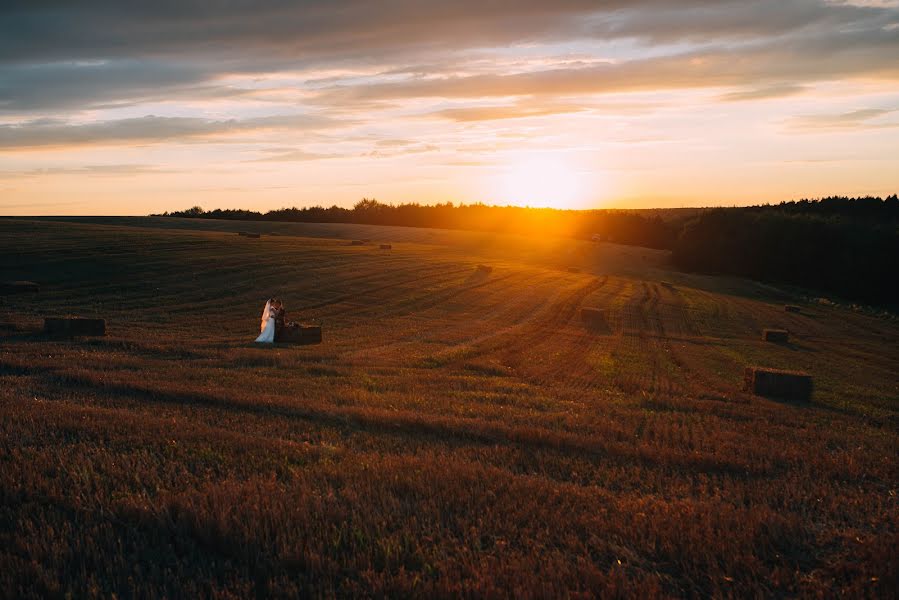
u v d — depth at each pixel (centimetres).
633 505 752
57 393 1346
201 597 495
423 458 908
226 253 5122
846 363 2809
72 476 741
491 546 627
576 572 557
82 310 2927
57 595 495
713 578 569
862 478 981
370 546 586
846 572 610
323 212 13750
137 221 9712
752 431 1336
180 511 643
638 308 4344
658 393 1808
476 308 3775
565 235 11125
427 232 10212
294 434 1070
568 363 2319
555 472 918
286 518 632
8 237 5203
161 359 1956
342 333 2719
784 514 762
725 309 4703
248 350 2161
